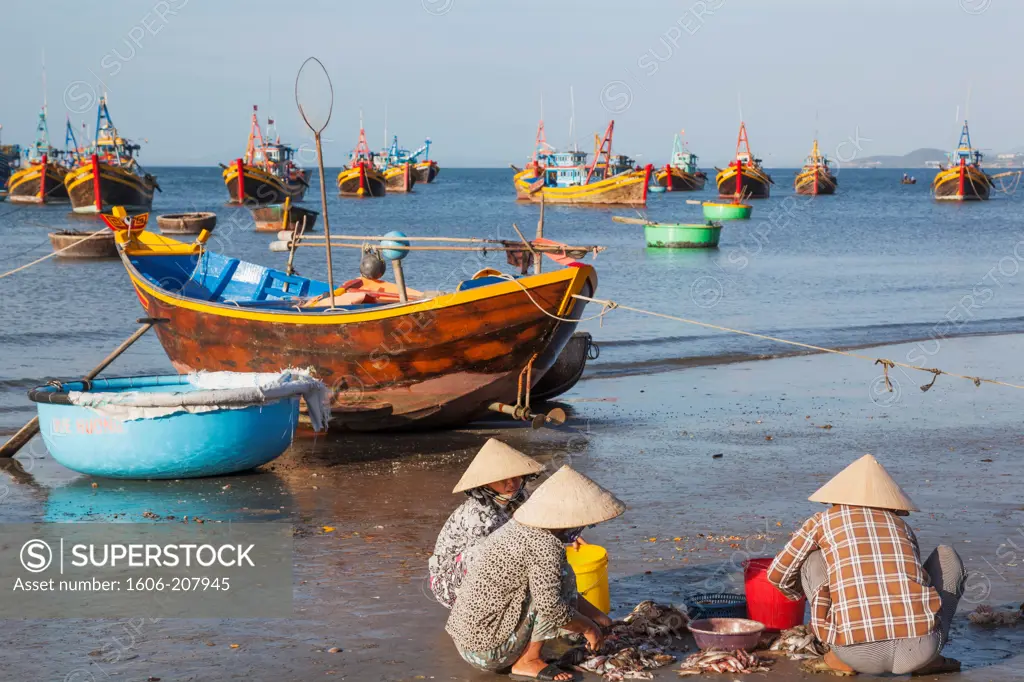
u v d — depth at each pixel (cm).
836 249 4538
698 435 1174
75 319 2247
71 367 1684
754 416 1291
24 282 2989
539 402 1403
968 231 5728
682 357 1802
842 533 510
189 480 971
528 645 529
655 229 4497
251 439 968
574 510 516
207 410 947
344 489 935
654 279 3312
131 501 893
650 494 907
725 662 529
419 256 3844
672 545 754
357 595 654
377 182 10681
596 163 9219
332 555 737
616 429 1214
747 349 1880
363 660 550
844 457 1055
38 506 874
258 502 888
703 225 4453
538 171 9306
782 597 578
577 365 1405
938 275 3375
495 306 1119
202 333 1244
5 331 2064
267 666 542
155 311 1309
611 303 1110
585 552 609
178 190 11550
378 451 1106
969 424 1231
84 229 5450
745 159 9919
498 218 6969
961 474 977
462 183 16688
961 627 589
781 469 1004
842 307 2567
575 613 530
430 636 586
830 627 513
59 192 8044
